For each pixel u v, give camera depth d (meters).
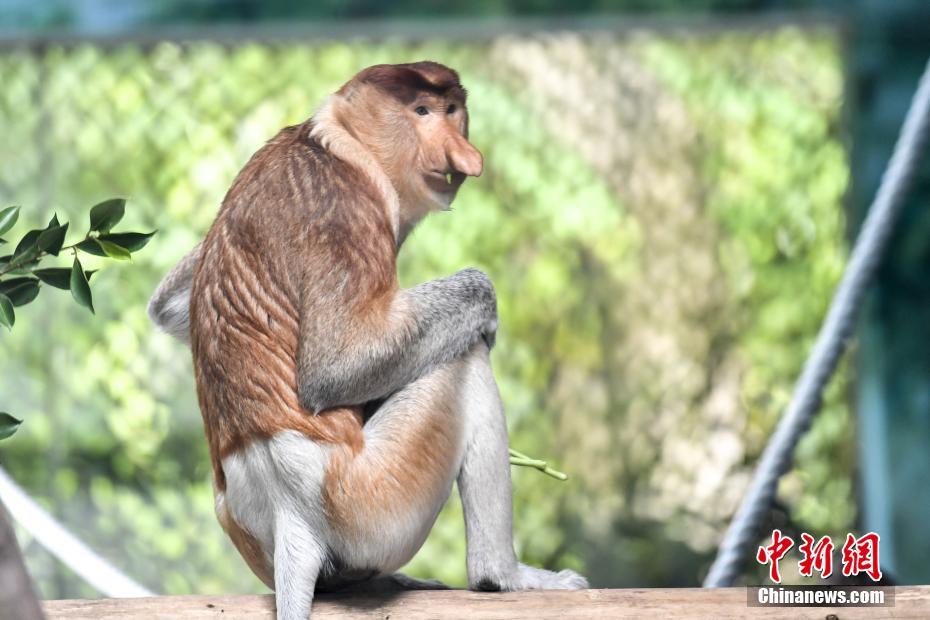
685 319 14.23
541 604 5.99
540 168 14.17
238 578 13.12
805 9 17.91
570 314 14.05
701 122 14.45
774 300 14.30
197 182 13.41
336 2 19.09
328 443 6.14
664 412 14.05
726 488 13.99
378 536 6.21
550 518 13.79
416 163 6.55
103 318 13.25
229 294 6.25
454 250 13.91
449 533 13.21
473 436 6.42
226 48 13.61
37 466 13.09
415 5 19.41
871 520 14.52
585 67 14.36
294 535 6.08
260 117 13.53
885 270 15.38
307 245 6.17
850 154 14.45
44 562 12.54
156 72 13.53
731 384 14.13
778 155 14.45
